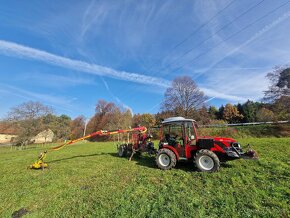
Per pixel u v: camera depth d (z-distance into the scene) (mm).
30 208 4410
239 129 20516
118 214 3807
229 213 3590
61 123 45031
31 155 15180
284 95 22172
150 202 4266
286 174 5426
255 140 13023
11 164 10594
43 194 5211
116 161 9250
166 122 7430
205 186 5016
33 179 6727
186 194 4578
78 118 62188
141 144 9312
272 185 4742
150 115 47719
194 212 3691
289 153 7922
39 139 46094
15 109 34406
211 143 6305
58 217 3893
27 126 33875
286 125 19062
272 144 10273
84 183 5969
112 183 5770
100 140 43938
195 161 6250
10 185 6176
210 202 4086
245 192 4453
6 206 4562
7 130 51469
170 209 3859
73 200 4676
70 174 7148
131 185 5465
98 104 58938
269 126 19672
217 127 22531
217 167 5918
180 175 6055
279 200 3996
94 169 7766
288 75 22094
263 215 3467
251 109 46750
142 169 7191
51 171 7816
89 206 4277
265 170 5938
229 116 48719
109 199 4570
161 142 7535
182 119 7113
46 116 40562
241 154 6000
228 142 6219
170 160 6836
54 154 14250
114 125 46250
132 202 4316
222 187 4859
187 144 6762
